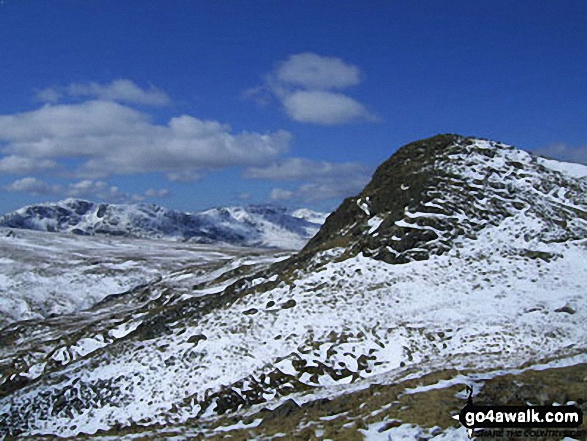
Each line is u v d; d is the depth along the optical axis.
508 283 31.45
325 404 20.31
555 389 17.00
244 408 24.17
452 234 35.91
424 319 28.59
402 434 15.40
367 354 26.55
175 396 25.77
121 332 40.25
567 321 26.75
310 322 29.47
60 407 27.12
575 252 33.97
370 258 35.81
